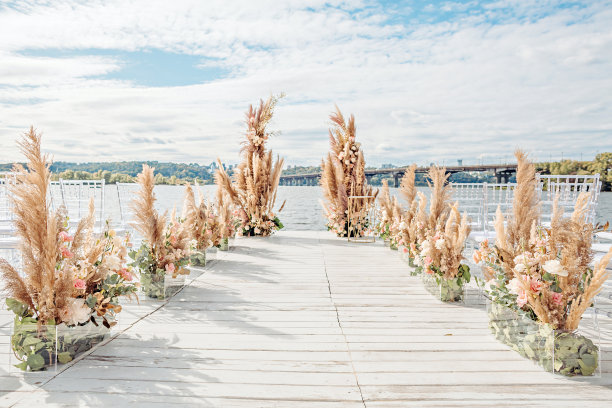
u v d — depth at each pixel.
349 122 8.39
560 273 2.39
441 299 3.87
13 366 2.39
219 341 2.86
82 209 5.32
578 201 2.53
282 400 2.06
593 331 3.10
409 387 2.20
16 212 2.38
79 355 2.59
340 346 2.78
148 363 2.49
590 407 2.00
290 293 4.15
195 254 5.41
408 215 5.30
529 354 2.55
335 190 8.49
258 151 8.45
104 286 2.80
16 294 2.38
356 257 6.17
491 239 4.70
